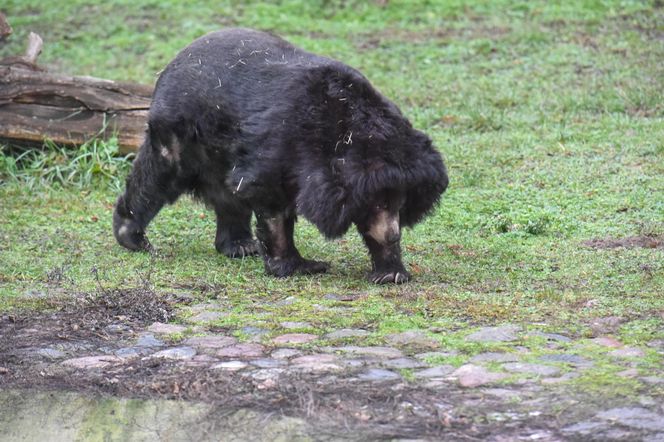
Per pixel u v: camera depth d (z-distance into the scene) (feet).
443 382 22.41
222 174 33.32
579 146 48.08
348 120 29.86
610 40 64.80
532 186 43.24
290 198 31.30
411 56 65.36
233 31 33.78
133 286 31.68
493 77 60.34
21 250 36.73
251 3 76.43
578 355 23.71
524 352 24.09
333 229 29.84
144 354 25.38
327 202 29.55
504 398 21.33
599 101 54.24
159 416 22.04
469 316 27.37
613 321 26.25
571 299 28.50
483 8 73.56
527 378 22.36
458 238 37.14
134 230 36.70
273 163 30.50
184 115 32.89
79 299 30.04
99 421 22.12
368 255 35.78
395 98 57.52
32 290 31.35
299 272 33.19
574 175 44.01
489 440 19.42
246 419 21.34
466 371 22.91
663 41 64.08
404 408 21.08
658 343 24.38
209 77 32.37
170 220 41.60
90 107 47.34
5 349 25.96
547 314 27.20
